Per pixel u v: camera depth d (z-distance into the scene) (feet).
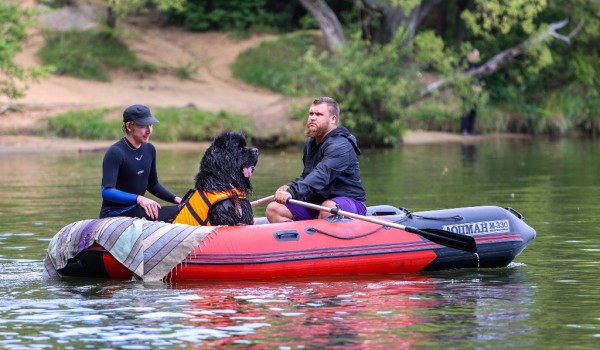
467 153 122.01
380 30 148.15
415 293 40.01
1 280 43.06
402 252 44.57
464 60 139.13
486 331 33.63
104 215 46.03
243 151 44.27
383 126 132.57
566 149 129.49
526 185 82.02
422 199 70.79
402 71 132.67
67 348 31.83
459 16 163.53
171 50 166.40
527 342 32.24
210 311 36.65
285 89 131.23
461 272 45.06
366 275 44.06
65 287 41.45
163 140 131.95
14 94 121.29
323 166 44.96
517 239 46.34
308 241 43.75
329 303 38.01
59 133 129.90
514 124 163.43
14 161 107.34
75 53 153.69
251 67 161.07
